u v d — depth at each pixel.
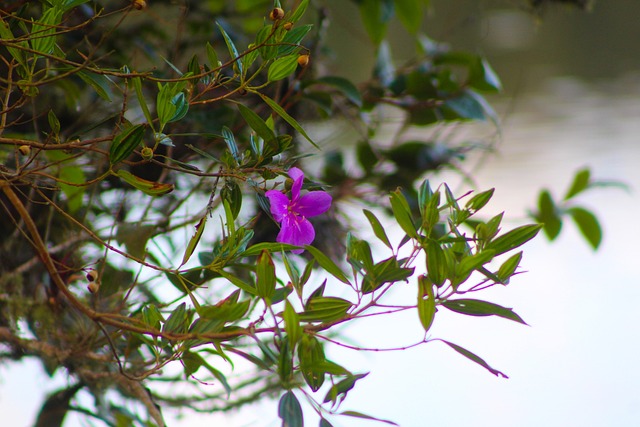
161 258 2.36
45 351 2.19
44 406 2.27
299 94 2.37
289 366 1.83
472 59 2.50
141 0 1.97
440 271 1.88
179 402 2.31
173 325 1.96
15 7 2.04
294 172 1.94
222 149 2.38
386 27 2.61
